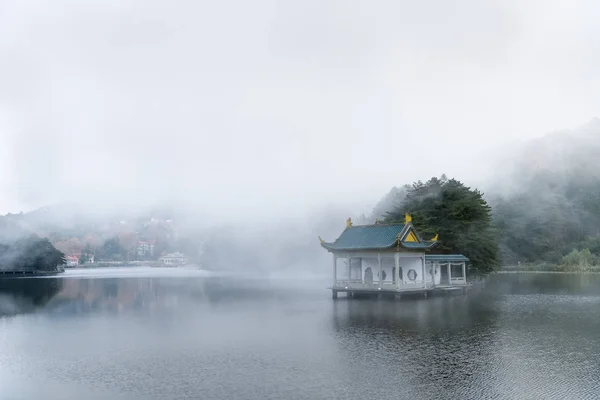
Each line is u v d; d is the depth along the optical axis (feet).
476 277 284.82
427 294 227.40
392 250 208.13
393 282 211.61
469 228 265.54
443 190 278.26
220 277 454.81
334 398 75.61
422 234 256.52
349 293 229.66
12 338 130.31
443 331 129.59
